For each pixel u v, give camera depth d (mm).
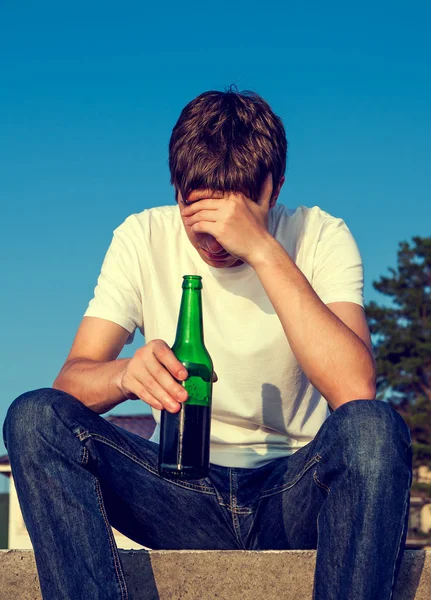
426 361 22250
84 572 1708
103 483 1968
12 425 1819
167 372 1829
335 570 1681
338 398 1963
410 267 23141
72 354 2348
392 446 1716
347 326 2061
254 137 2242
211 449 2314
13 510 16234
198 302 1977
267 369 2338
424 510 22219
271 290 2049
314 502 1924
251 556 2000
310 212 2564
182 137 2258
